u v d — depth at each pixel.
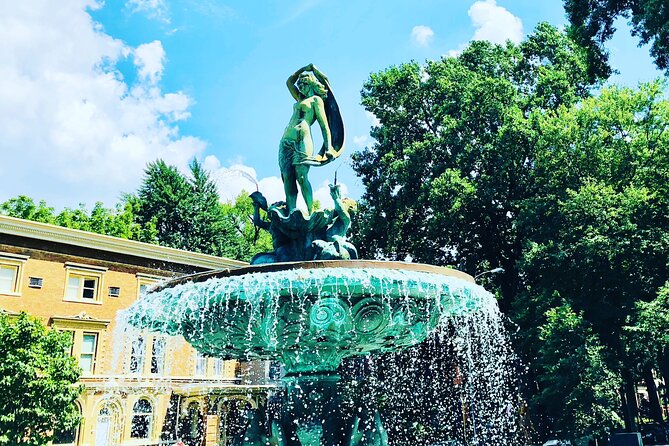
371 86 36.03
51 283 30.05
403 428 27.27
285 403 8.13
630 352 24.69
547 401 23.95
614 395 23.62
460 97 32.16
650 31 17.03
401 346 9.05
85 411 28.95
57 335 23.81
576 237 25.39
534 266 26.28
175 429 32.25
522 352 26.61
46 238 30.03
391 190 33.47
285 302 7.20
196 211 47.81
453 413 27.39
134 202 48.22
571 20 19.86
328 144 9.30
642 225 24.30
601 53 20.47
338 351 7.97
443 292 7.68
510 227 31.66
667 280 23.77
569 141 28.48
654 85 28.39
